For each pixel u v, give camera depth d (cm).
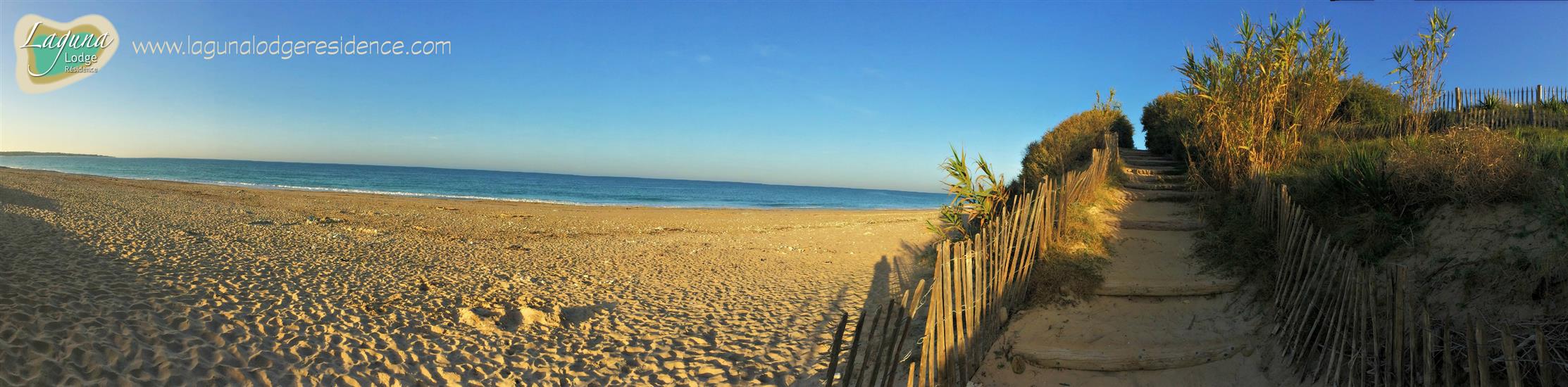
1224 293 584
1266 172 764
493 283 861
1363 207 610
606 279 940
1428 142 684
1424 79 955
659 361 570
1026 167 1477
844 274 1052
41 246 805
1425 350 368
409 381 492
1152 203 899
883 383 397
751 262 1173
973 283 488
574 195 5569
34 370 417
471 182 8031
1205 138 937
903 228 1736
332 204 2381
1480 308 430
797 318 736
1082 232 698
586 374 532
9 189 1895
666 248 1345
